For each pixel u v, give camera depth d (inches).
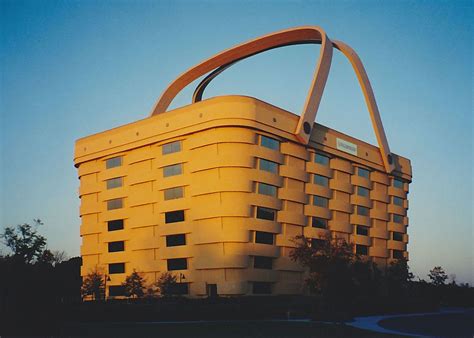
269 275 3011.8
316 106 3341.5
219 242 2923.2
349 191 3718.0
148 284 3248.0
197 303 2512.3
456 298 4156.0
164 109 3718.0
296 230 3221.0
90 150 3725.4
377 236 3956.7
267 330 1779.0
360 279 2065.7
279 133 3129.9
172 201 3169.3
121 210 3489.2
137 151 3437.5
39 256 1910.7
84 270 3690.9
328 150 3540.8
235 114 2942.9
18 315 1669.5
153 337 1595.7
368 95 4010.8
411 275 3917.3
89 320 2239.2
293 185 3250.5
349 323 2124.8
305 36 3452.3
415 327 1961.1
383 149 4069.9
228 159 2935.5
